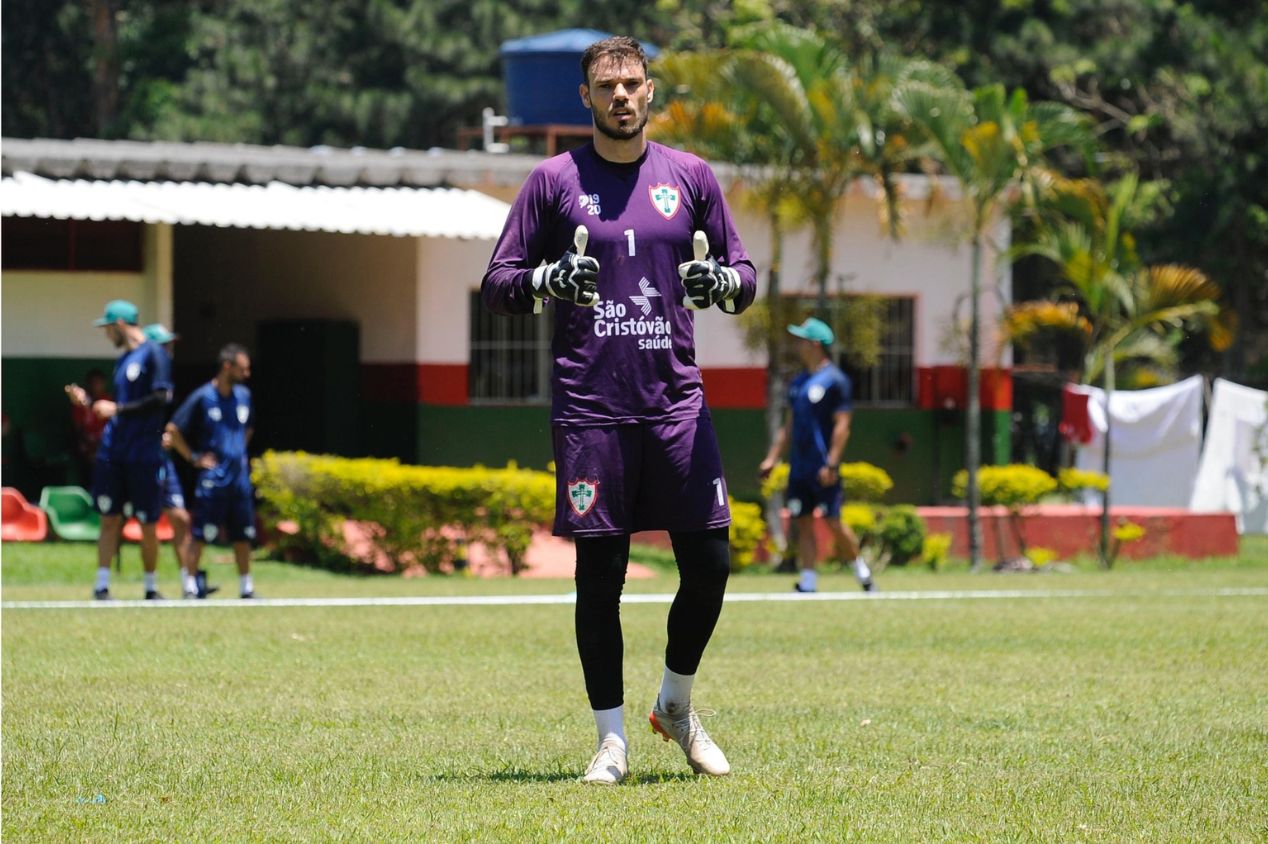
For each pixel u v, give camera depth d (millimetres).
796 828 16891
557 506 19875
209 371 80000
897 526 66500
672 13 129500
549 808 17844
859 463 77625
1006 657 31891
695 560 19828
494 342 72500
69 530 59406
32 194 58969
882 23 113875
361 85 135750
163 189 62625
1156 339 74812
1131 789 19000
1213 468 85062
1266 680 28500
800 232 72312
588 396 19609
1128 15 113250
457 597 47031
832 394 50812
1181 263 110375
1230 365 114000
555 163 19906
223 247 79250
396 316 71312
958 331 72500
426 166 67938
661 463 19641
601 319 19547
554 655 32125
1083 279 68812
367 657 31625
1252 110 106312
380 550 58500
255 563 58781
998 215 78688
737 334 75250
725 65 63750
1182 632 36531
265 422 74125
